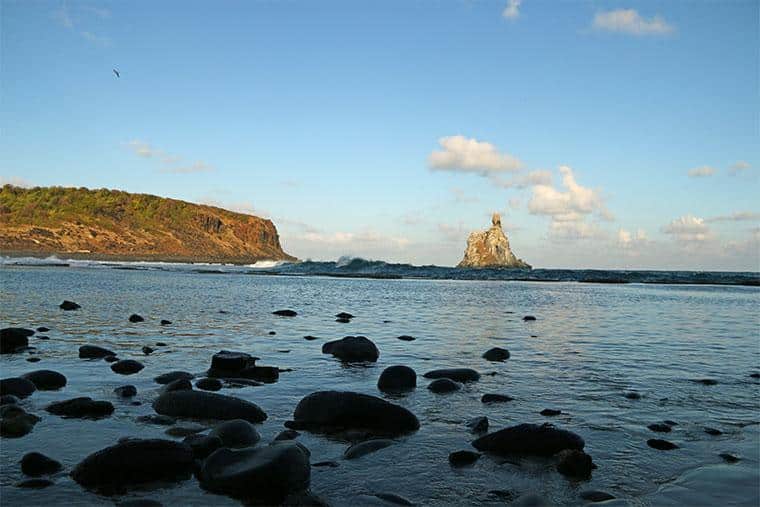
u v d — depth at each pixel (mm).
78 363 11312
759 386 10148
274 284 47656
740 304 32062
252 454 5699
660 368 11781
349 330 17594
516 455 6398
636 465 6113
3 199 198250
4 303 23938
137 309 22531
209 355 12547
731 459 6316
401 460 6211
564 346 14773
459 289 45531
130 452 5645
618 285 57469
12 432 6832
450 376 10477
